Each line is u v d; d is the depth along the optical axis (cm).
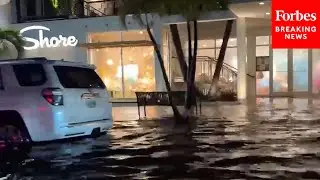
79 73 974
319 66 2712
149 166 731
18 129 883
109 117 1027
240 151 846
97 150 892
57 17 2634
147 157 810
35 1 2700
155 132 1158
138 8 1408
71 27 2514
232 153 827
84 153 860
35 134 877
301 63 2752
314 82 2733
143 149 896
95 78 1020
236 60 2483
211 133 1112
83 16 2592
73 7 2653
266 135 1049
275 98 2505
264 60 2817
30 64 902
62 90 892
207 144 938
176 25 2178
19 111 877
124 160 788
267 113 1598
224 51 2308
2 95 891
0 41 2477
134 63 2494
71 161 788
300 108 1786
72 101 909
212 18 2266
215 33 2484
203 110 1792
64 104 889
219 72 2327
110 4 2589
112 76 2539
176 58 2445
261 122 1319
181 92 1566
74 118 909
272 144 919
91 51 2556
